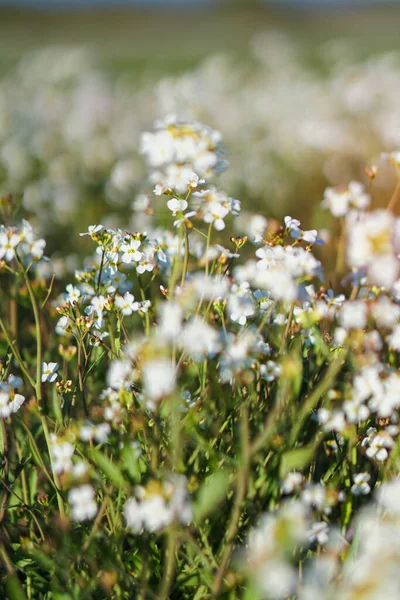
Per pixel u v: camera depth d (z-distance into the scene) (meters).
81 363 0.62
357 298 0.64
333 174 1.29
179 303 0.55
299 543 0.56
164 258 0.62
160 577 0.58
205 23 7.95
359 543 0.56
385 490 0.53
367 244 0.53
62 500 0.58
